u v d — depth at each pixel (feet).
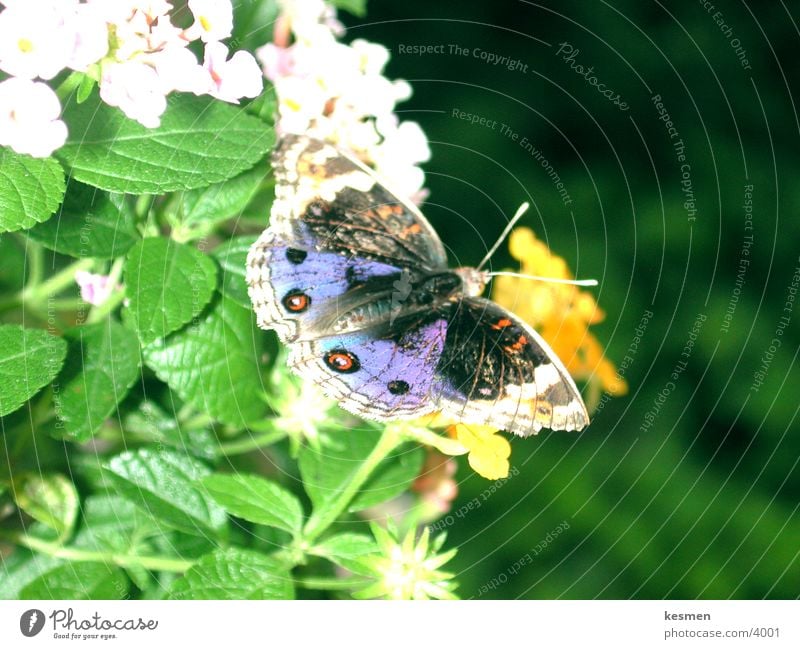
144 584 0.86
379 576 0.85
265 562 0.84
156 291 0.84
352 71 0.88
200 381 0.86
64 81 0.82
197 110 0.84
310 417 0.88
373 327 0.91
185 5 0.86
